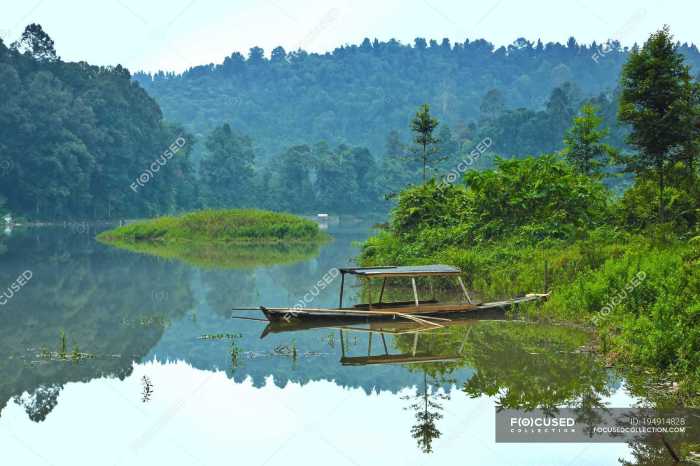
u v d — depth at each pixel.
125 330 19.42
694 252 17.66
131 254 47.03
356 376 14.19
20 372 14.74
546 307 20.12
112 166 127.94
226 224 65.75
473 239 29.06
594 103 132.50
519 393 12.67
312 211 160.75
